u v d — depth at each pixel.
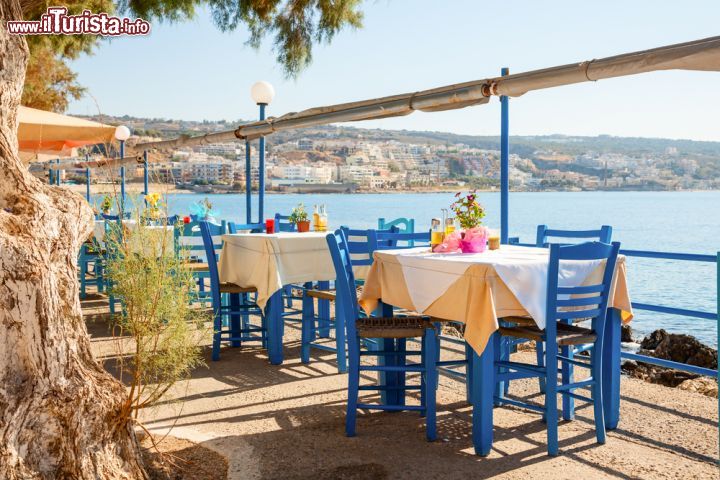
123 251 3.22
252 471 3.06
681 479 2.98
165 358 2.97
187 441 3.45
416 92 5.24
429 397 3.52
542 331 3.60
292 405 4.17
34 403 2.30
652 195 137.38
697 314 4.31
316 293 5.23
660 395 4.41
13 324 2.27
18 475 2.21
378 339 4.18
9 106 2.54
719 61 3.26
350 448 3.39
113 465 2.55
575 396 3.46
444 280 3.52
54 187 2.66
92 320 6.97
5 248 2.25
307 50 5.55
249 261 5.50
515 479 2.99
